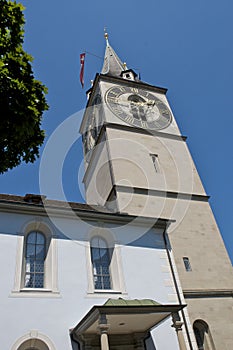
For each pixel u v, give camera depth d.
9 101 9.03
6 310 11.46
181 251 18.61
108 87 30.41
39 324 11.54
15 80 9.15
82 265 13.68
